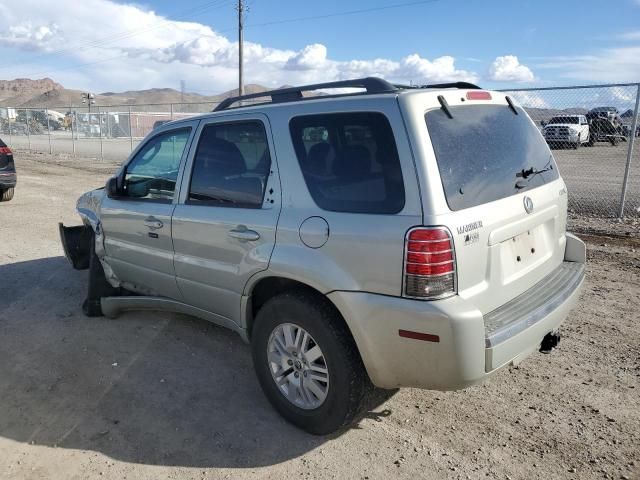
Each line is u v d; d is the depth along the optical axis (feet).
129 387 12.28
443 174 8.73
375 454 9.80
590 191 40.37
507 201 9.74
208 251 11.80
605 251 23.30
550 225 11.43
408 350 8.66
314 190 9.86
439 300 8.38
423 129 8.82
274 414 11.15
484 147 9.83
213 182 11.91
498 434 10.34
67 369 13.15
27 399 11.81
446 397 11.69
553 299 10.29
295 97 11.32
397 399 11.64
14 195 41.32
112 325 15.76
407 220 8.54
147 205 13.61
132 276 14.89
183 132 12.99
